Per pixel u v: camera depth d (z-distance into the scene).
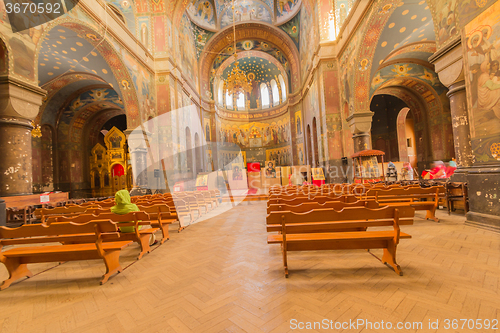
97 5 9.49
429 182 9.36
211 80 25.47
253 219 6.82
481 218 4.75
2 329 2.04
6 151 5.80
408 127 22.48
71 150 17.94
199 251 4.04
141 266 3.47
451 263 3.07
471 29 4.87
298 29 22.08
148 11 14.62
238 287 2.65
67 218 3.54
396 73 15.80
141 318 2.14
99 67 11.92
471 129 4.99
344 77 12.60
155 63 14.52
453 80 5.66
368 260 3.30
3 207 5.16
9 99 5.67
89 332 1.96
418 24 9.80
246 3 23.59
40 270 3.51
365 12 9.65
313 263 3.27
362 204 3.44
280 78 28.12
